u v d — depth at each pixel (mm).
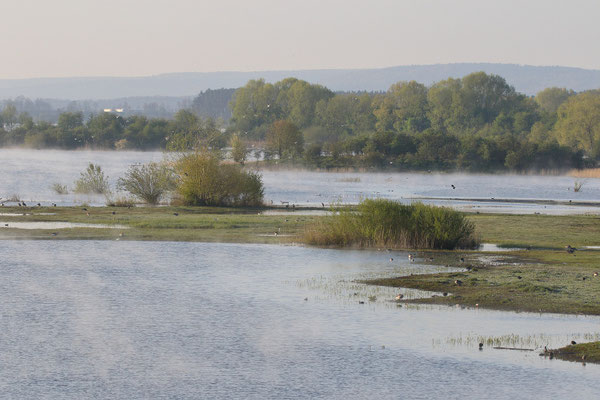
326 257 68562
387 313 45906
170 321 44188
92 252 70375
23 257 66750
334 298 50281
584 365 35594
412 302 48875
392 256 69312
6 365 36000
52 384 33438
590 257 68375
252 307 47844
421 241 75938
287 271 60906
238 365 36125
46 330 42062
